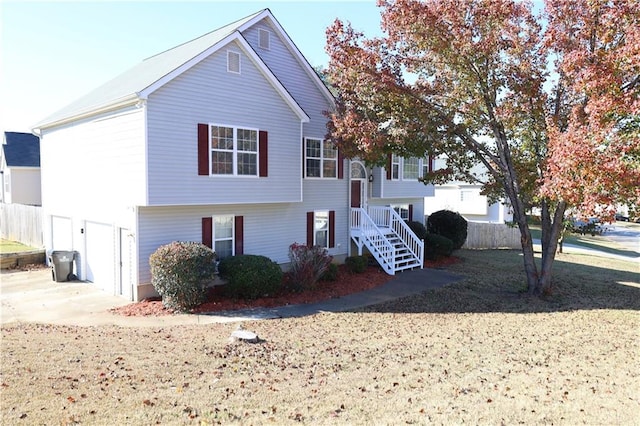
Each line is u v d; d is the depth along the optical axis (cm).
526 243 1492
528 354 870
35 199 3256
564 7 1245
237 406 581
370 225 1911
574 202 1031
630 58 910
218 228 1454
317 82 1770
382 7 1357
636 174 947
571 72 1124
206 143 1313
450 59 1323
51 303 1279
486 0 1216
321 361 793
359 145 1412
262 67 1433
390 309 1254
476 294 1466
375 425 538
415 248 1967
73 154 1642
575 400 635
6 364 699
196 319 1116
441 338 975
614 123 1012
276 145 1505
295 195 1576
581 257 2448
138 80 1372
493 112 1427
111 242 1420
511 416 574
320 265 1465
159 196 1218
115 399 584
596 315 1213
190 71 1267
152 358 769
